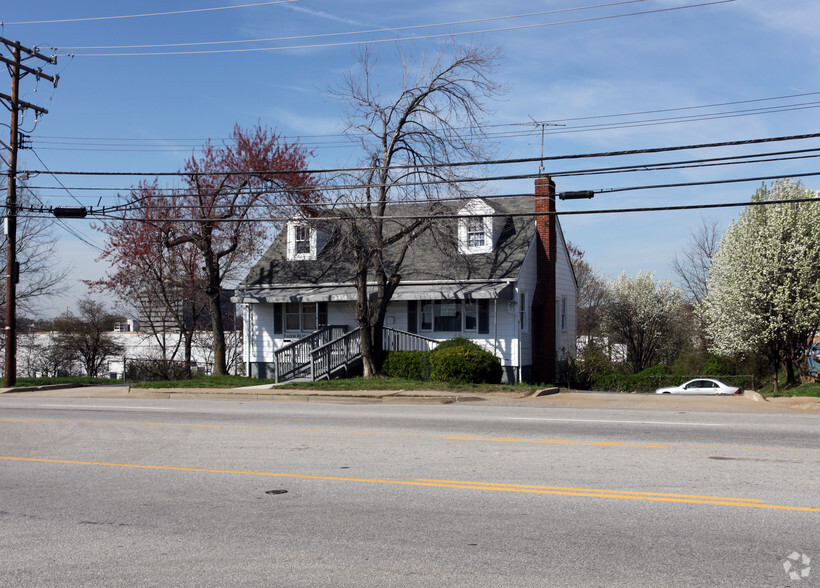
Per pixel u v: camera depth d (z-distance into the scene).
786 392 20.66
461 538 6.51
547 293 28.28
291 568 5.79
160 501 8.09
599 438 11.84
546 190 28.58
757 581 5.35
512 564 5.79
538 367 28.20
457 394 20.44
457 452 10.66
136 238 30.86
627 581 5.38
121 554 6.24
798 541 6.26
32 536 6.83
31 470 9.94
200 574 5.70
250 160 28.66
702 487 8.20
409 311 27.45
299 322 29.25
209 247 28.58
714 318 32.72
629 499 7.75
